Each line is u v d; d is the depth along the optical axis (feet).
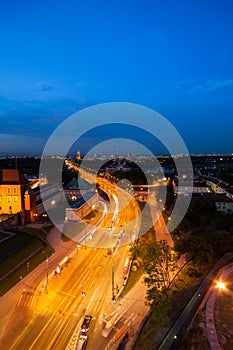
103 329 162.40
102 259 258.78
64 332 160.66
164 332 158.81
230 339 153.28
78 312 179.52
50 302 189.88
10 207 358.84
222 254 250.37
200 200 358.64
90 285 213.25
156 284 190.70
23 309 181.27
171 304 184.75
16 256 249.96
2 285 205.26
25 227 329.52
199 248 234.17
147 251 227.61
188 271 227.81
